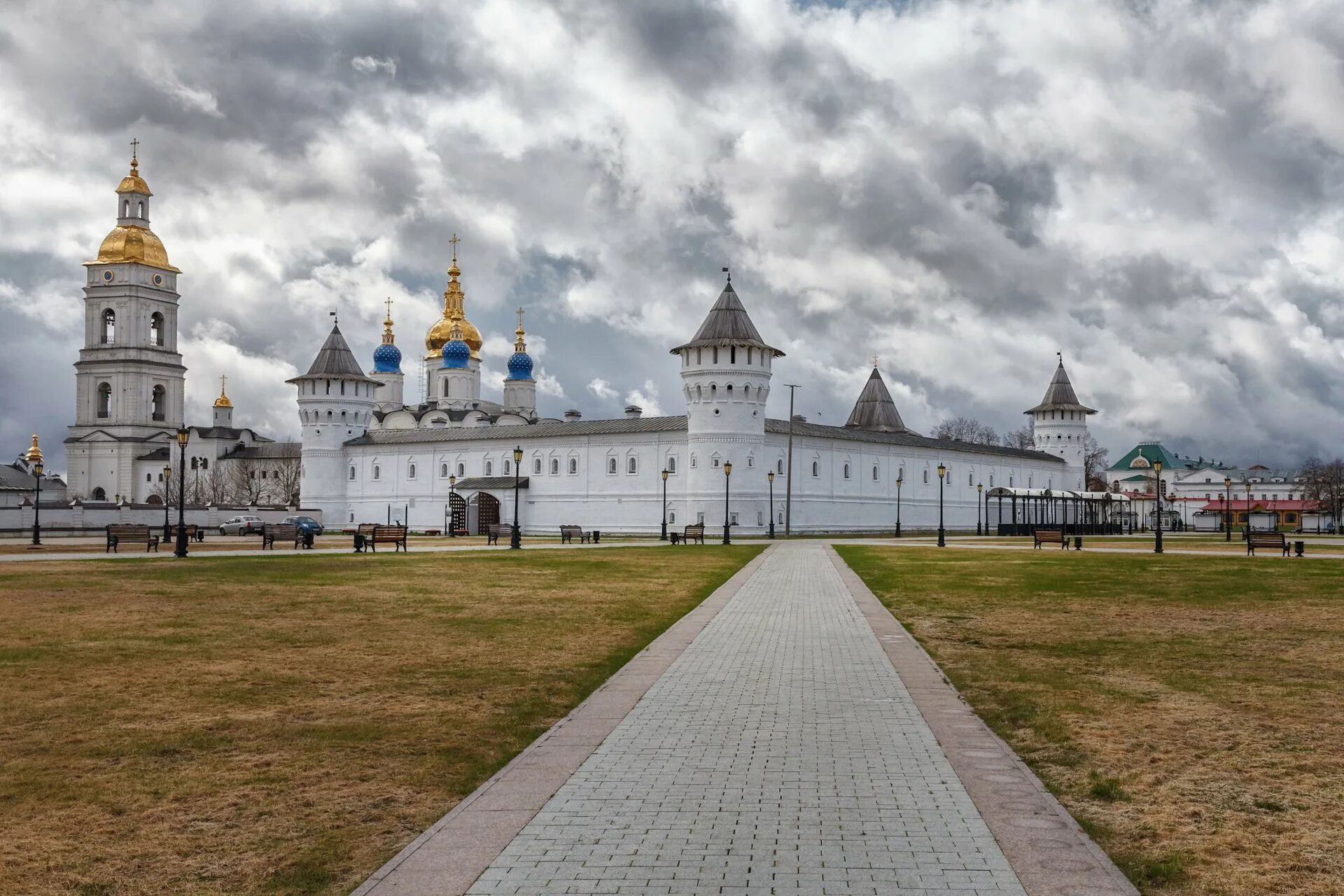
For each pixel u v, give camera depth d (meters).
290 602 28.67
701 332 92.94
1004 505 129.25
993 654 20.28
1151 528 158.50
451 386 140.50
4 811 10.70
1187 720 14.53
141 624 23.97
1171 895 8.65
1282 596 31.17
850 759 12.47
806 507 99.50
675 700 15.84
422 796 11.20
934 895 8.43
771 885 8.66
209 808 10.80
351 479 119.00
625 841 9.66
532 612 26.78
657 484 97.50
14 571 38.97
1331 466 191.75
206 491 142.88
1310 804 10.94
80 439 150.38
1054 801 10.85
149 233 154.38
